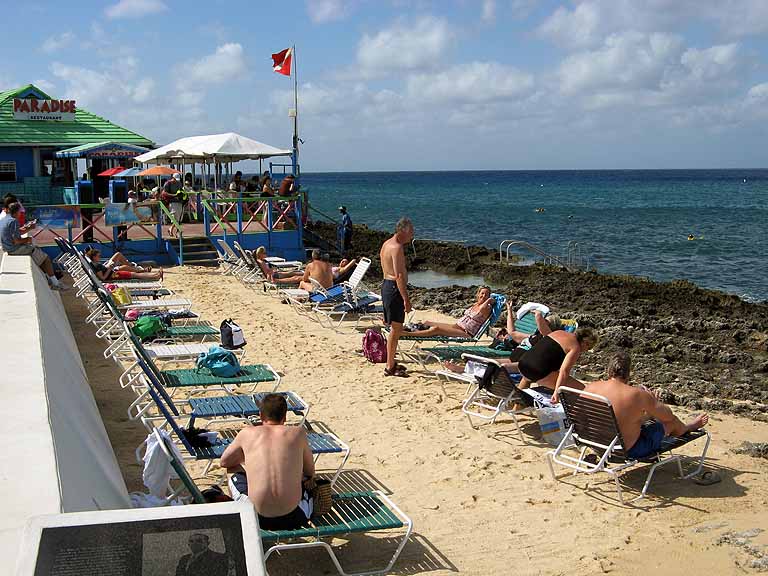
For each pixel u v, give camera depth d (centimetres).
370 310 1345
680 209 6725
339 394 899
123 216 1948
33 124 2844
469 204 7875
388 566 503
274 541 485
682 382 1081
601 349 1326
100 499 391
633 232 4319
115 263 1630
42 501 308
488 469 684
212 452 610
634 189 12256
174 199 2248
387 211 6612
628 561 522
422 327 1041
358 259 2561
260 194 2481
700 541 551
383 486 646
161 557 208
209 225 2095
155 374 783
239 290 1633
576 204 7750
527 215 5966
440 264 2758
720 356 1262
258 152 2362
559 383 754
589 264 2925
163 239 2028
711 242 3728
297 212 2205
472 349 1016
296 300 1450
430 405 862
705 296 1956
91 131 2939
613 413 621
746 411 920
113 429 737
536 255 3167
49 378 528
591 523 582
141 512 220
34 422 411
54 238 1903
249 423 770
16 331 677
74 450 422
